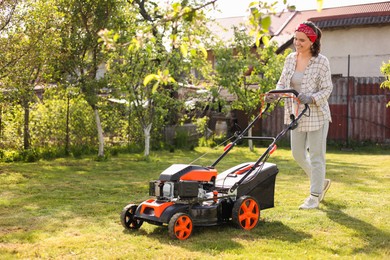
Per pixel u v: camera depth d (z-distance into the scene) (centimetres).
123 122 1389
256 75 1448
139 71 1104
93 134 1303
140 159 1170
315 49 557
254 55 1445
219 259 376
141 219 456
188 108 1302
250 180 498
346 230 472
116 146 1347
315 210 562
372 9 2228
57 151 1202
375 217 529
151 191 464
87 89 1089
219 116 1773
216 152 1412
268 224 496
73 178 852
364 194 672
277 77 1418
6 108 1084
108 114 1323
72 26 1084
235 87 1416
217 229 475
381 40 1831
